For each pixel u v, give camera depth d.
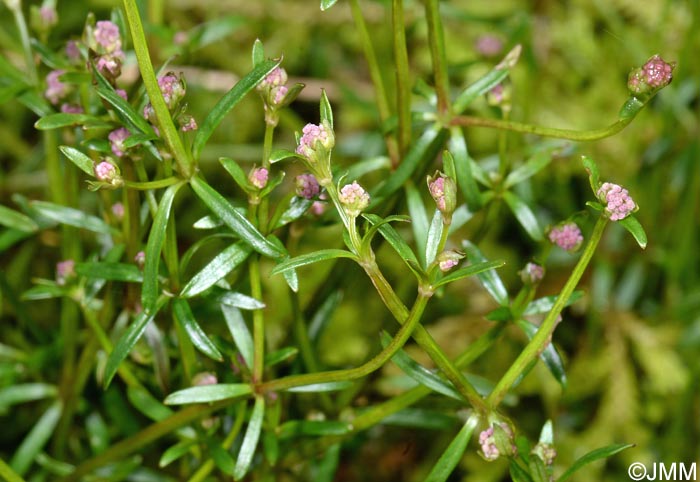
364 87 0.38
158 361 0.25
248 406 0.26
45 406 0.30
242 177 0.22
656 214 0.34
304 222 0.24
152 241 0.22
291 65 0.39
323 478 0.26
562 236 0.23
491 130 0.36
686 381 0.32
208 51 0.37
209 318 0.27
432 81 0.26
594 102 0.37
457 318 0.34
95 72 0.22
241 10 0.38
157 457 0.29
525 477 0.22
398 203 0.26
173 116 0.22
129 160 0.24
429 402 0.28
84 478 0.27
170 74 0.22
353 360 0.33
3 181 0.34
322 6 0.21
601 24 0.38
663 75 0.22
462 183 0.25
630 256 0.34
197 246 0.23
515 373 0.22
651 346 0.34
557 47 0.38
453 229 0.25
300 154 0.21
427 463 0.32
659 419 0.34
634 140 0.35
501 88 0.25
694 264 0.34
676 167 0.33
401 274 0.34
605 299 0.33
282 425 0.25
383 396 0.30
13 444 0.31
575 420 0.34
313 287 0.33
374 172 0.36
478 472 0.32
